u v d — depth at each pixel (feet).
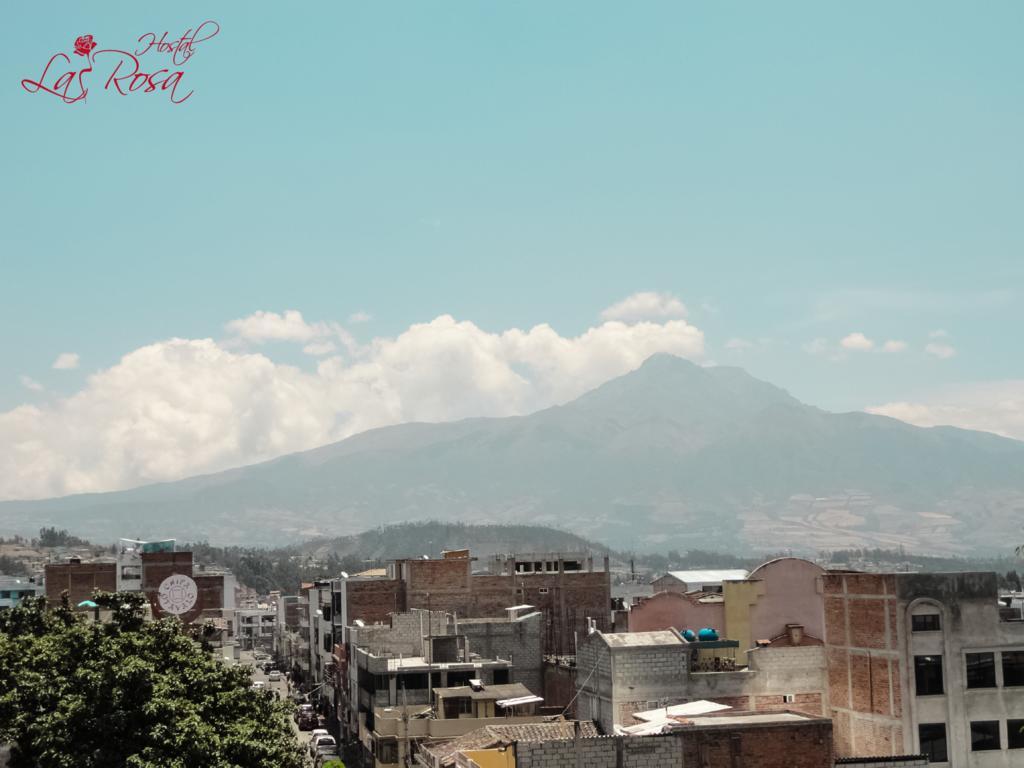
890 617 239.91
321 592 544.62
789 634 303.48
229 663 308.40
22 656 207.51
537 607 420.36
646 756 188.34
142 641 206.28
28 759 199.52
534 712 318.45
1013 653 241.55
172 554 465.88
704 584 480.64
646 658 246.06
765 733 193.98
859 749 246.06
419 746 281.54
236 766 194.39
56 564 464.24
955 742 237.25
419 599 416.05
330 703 490.90
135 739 193.57
